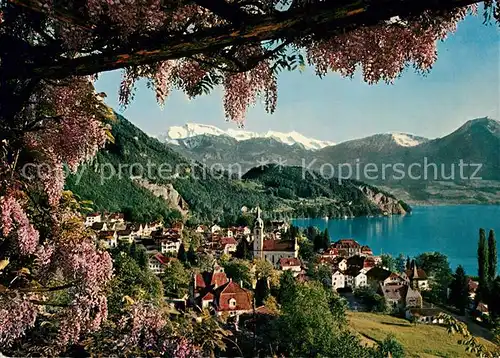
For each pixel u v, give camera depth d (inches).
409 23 92.5
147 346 143.8
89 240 162.2
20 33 115.2
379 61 104.9
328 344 874.1
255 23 85.0
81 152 147.6
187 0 96.7
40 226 155.9
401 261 3535.9
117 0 93.6
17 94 122.4
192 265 2696.9
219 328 145.6
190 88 130.8
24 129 134.4
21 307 133.0
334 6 80.1
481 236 2314.2
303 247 3806.6
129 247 1932.8
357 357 893.8
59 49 110.3
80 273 152.1
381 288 2370.8
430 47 102.7
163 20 96.4
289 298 939.3
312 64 106.5
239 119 131.0
